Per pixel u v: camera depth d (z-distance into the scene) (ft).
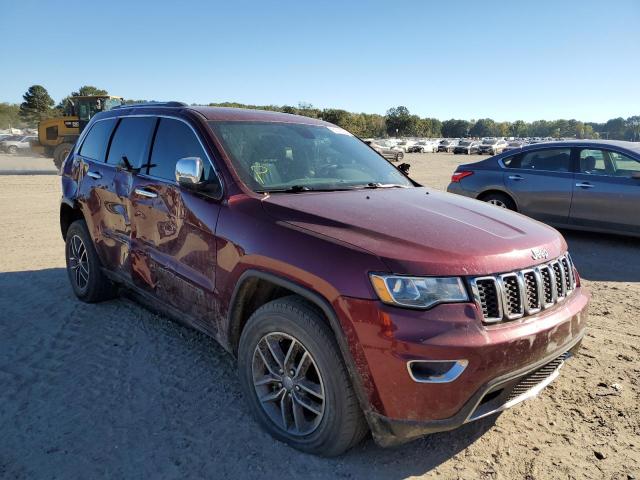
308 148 12.76
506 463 8.91
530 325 8.25
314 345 8.36
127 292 15.10
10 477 8.23
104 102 72.43
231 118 12.29
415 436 7.86
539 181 26.96
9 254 22.61
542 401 10.95
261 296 10.08
